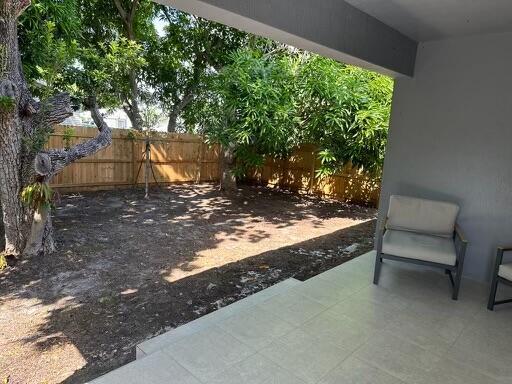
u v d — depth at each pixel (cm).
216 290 369
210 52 1020
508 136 313
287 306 262
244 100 646
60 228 543
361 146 652
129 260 441
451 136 346
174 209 717
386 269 345
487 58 317
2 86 381
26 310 317
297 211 763
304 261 466
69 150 448
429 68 352
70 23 554
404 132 377
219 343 212
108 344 272
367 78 658
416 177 373
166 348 205
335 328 234
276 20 202
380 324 242
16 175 413
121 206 707
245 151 768
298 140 756
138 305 331
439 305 276
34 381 231
